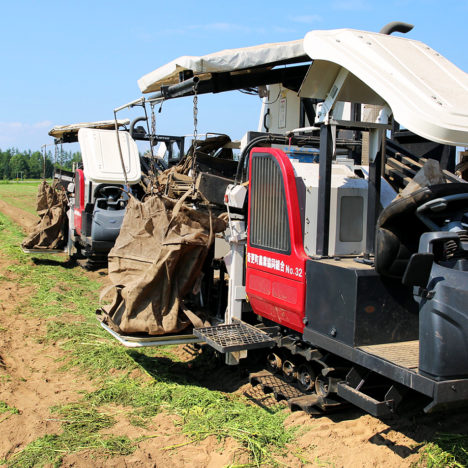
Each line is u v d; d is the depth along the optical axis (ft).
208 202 17.93
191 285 17.34
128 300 16.74
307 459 13.25
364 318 12.87
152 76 19.60
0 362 19.88
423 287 11.07
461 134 10.64
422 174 14.19
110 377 18.76
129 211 18.43
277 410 16.03
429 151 24.34
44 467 12.71
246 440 14.05
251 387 17.76
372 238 14.96
